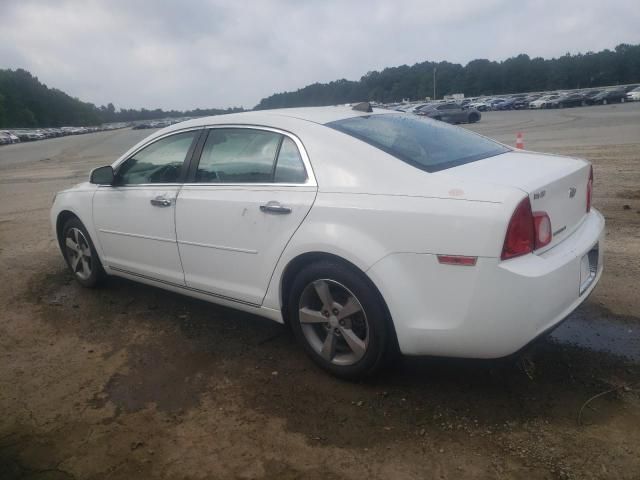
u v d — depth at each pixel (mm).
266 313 3588
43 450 2832
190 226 3828
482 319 2705
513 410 2934
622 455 2545
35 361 3791
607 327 3799
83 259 5047
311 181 3240
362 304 3037
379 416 2951
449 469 2531
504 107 59594
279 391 3254
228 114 3943
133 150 4430
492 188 2744
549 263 2736
